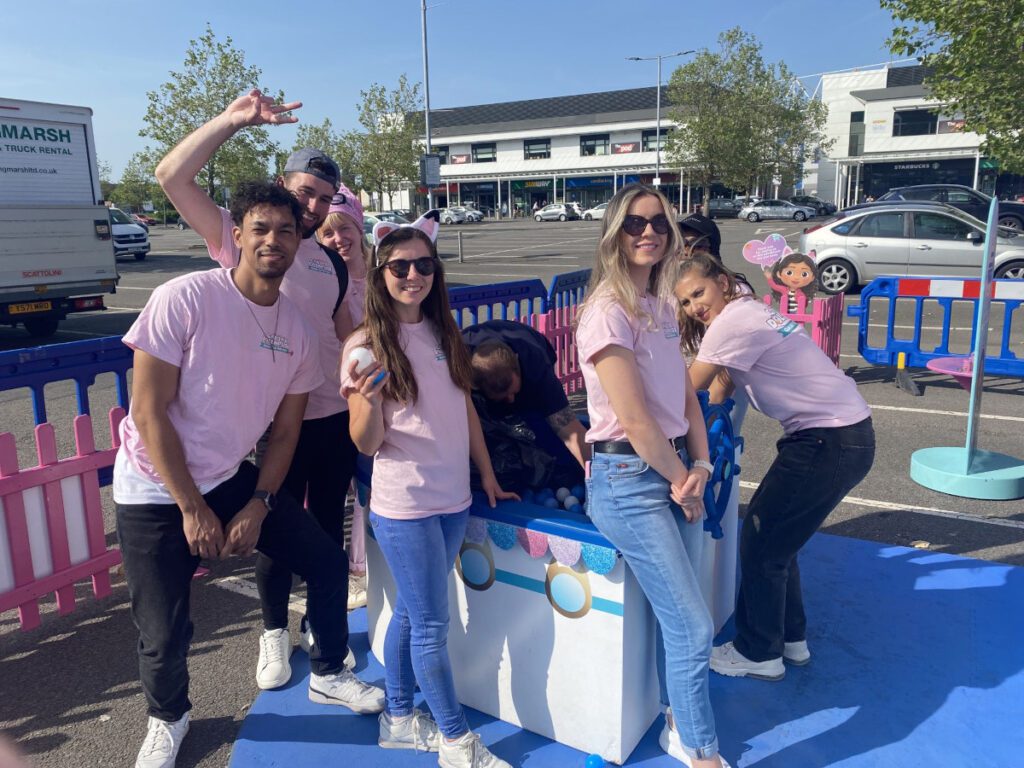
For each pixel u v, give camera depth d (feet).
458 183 208.54
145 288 59.21
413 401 7.47
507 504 8.50
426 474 7.53
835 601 11.62
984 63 37.55
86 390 11.51
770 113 140.87
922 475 16.24
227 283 7.80
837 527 14.32
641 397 6.88
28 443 20.84
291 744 8.74
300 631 10.86
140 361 7.34
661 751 8.40
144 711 9.44
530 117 217.97
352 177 135.23
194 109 87.61
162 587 7.83
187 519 7.59
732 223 143.02
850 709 9.19
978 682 9.67
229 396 7.75
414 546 7.52
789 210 144.97
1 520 10.52
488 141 201.57
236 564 13.41
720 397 9.96
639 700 8.39
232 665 10.41
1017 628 10.85
